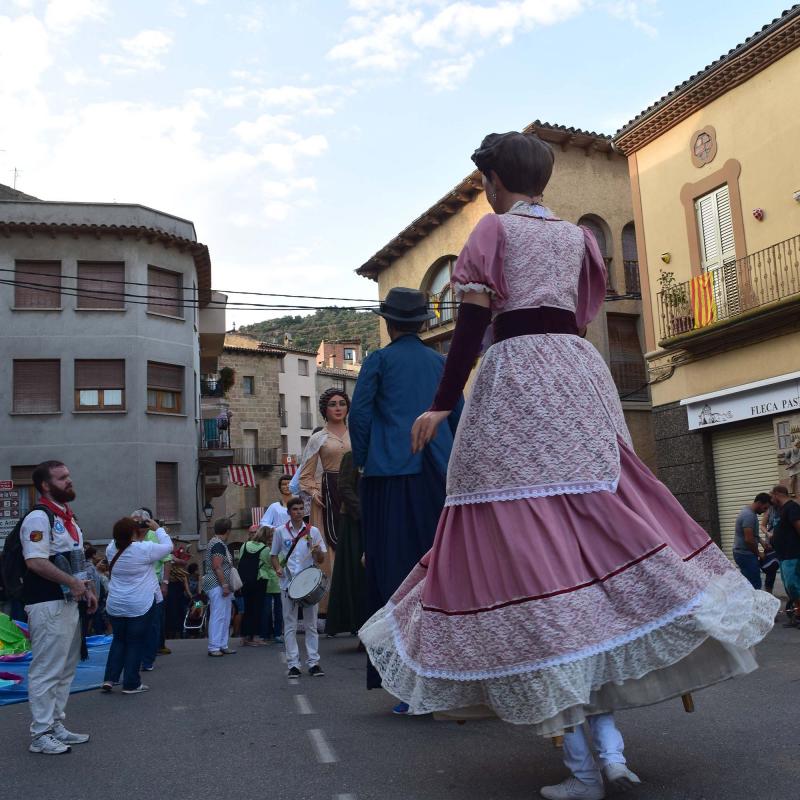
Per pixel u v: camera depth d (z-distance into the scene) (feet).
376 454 16.21
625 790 9.83
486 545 9.35
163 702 21.76
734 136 58.23
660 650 8.66
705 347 59.88
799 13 52.29
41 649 16.44
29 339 99.09
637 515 9.14
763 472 56.59
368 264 104.94
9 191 118.01
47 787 12.89
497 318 10.27
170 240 104.22
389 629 10.28
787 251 54.24
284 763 12.97
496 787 10.47
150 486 100.89
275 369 199.00
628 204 86.94
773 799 9.24
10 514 68.69
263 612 41.68
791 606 36.04
